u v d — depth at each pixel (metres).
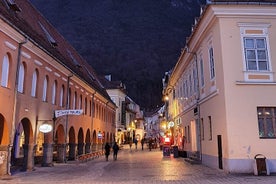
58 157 23.53
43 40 21.25
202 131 21.38
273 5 16.64
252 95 15.93
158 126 76.50
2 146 14.27
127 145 66.56
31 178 14.66
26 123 17.48
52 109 20.80
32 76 17.64
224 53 16.38
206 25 18.50
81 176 15.50
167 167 19.41
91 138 31.91
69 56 29.98
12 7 17.91
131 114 78.56
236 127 15.57
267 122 15.86
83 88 29.02
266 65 16.45
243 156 15.27
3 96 14.02
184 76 29.36
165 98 48.66
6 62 14.73
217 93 17.16
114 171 17.80
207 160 19.69
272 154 15.33
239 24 16.70
